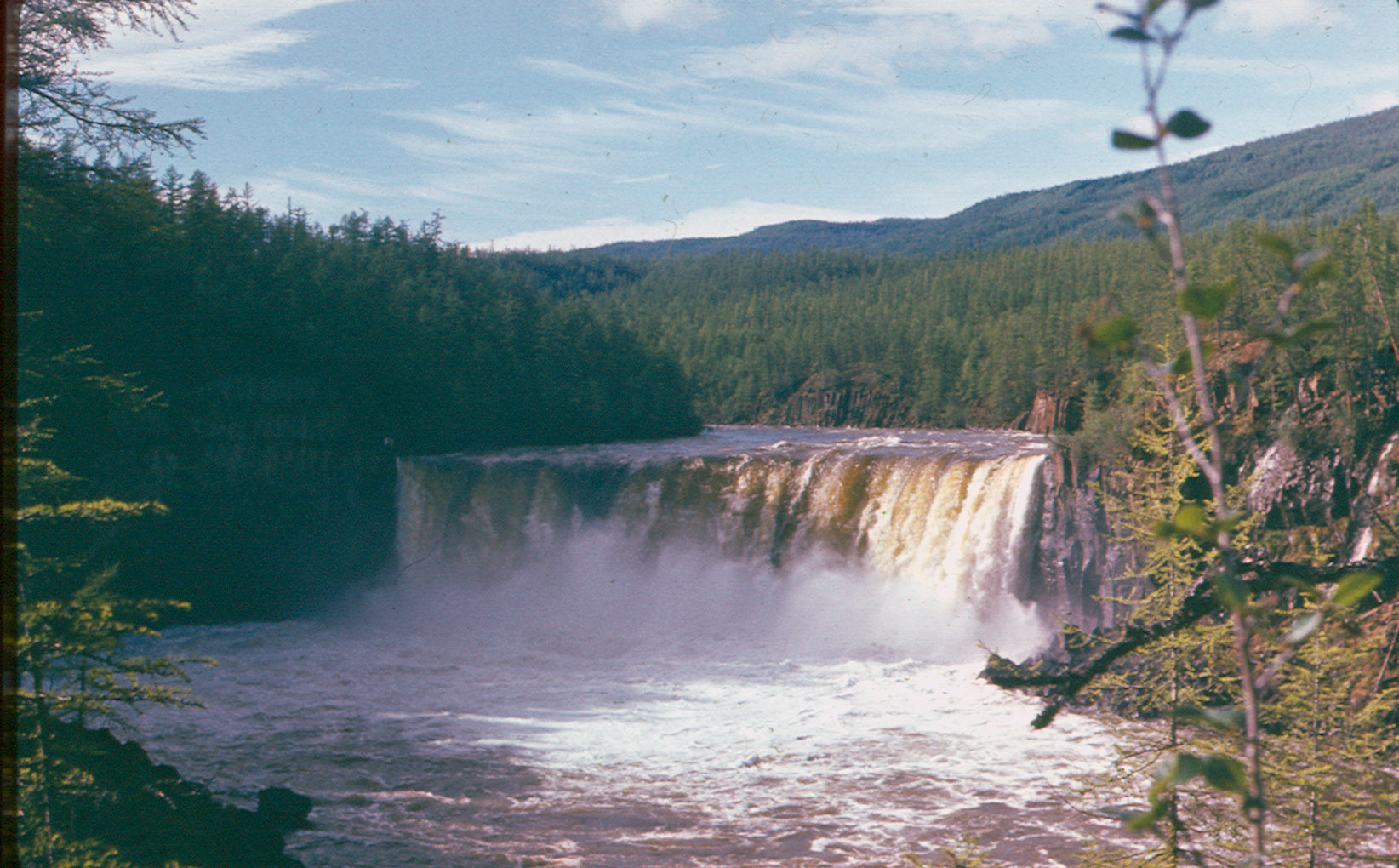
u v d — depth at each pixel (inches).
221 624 2289.6
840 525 2174.0
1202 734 564.7
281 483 2493.8
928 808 1123.9
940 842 1027.9
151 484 2225.6
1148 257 2193.7
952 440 3230.8
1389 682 809.5
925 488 2065.7
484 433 3100.4
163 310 2305.6
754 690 1637.6
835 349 6510.8
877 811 1120.2
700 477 2394.2
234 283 2544.3
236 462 2407.7
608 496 2485.2
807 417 6230.3
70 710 650.8
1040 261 7795.3
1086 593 1752.0
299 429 2529.5
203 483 2333.9
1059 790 1158.3
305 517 2541.8
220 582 2354.8
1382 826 568.7
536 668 1819.6
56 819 670.5
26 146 802.8
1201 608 135.6
